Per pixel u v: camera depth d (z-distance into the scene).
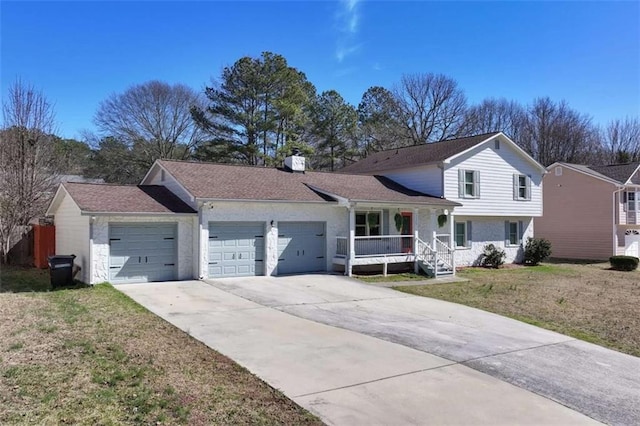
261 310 11.73
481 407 6.05
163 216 16.05
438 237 23.05
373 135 45.72
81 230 15.98
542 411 6.04
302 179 21.58
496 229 26.72
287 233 18.83
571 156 48.97
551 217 33.56
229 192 17.31
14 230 20.94
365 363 7.64
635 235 32.62
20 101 21.44
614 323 12.14
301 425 5.29
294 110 37.06
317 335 9.38
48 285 14.93
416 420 5.55
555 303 14.74
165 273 16.39
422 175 24.22
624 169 32.03
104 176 42.81
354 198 19.27
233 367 7.17
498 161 25.67
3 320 9.67
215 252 16.91
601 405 6.39
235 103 37.56
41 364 6.89
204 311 11.34
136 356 7.45
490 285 18.28
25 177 21.17
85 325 9.42
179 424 5.15
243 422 5.29
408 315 11.91
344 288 15.87
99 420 5.14
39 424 4.98
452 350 8.68
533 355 8.70
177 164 19.34
